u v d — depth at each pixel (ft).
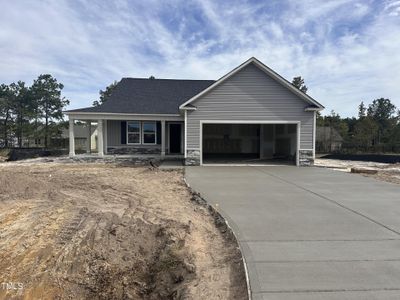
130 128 73.00
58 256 18.92
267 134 70.49
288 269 13.64
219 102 55.77
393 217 21.79
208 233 20.03
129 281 16.53
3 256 19.02
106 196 32.53
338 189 32.55
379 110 257.96
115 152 72.90
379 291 11.80
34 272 17.31
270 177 41.42
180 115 65.46
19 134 139.13
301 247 16.16
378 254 15.25
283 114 55.88
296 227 19.51
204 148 79.10
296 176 42.39
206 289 13.03
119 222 23.84
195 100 55.67
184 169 51.01
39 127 143.84
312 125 55.98
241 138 79.46
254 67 55.57
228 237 18.54
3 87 144.46
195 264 15.64
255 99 55.83
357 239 17.34
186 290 13.39
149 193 33.37
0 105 139.95
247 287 12.26
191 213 24.93
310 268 13.73
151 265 17.71
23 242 20.81
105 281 16.60
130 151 73.10
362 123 156.15
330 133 146.51
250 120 55.88
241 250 15.79
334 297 11.41
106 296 15.48
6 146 140.56
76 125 159.12
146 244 20.02
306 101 55.72
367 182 37.24
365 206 25.07
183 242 18.61
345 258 14.78
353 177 41.52
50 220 24.85
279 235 17.99
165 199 30.40
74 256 18.90
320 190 31.99
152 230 21.66
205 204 26.58
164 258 17.54
